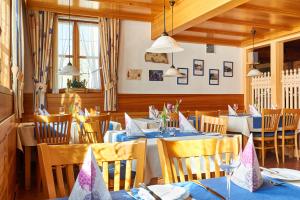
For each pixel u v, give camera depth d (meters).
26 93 5.54
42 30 5.56
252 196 1.12
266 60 10.06
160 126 3.43
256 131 5.11
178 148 1.57
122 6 5.56
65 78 5.91
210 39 7.12
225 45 7.43
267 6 5.03
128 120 3.14
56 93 5.73
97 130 2.96
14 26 3.50
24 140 3.67
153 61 6.65
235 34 6.82
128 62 6.41
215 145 1.63
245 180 1.21
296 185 1.24
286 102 6.67
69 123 3.78
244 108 7.64
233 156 1.63
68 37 5.95
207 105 7.23
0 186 1.81
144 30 6.55
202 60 7.20
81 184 1.02
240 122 5.14
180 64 6.94
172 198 1.07
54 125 3.75
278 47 6.90
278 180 1.29
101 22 6.06
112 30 6.13
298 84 6.35
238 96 7.62
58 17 5.82
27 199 3.26
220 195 1.13
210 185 1.26
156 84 6.67
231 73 7.56
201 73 7.18
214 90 7.33
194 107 7.06
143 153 1.46
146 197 1.10
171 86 6.82
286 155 5.52
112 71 6.12
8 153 2.39
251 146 1.25
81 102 5.93
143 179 1.43
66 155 1.33
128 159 1.44
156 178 2.41
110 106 6.09
